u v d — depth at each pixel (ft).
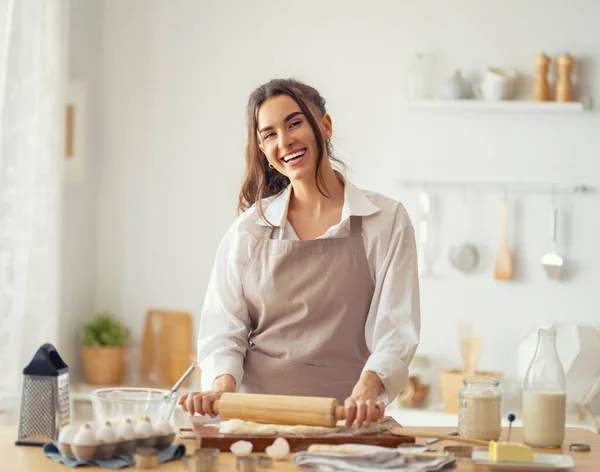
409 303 6.88
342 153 14.39
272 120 7.00
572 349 13.08
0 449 5.62
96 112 14.76
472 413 5.91
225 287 7.38
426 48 14.28
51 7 12.45
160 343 14.64
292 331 7.12
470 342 13.76
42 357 5.77
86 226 14.58
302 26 14.51
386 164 14.34
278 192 7.62
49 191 12.48
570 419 13.10
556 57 14.08
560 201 14.08
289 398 5.78
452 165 14.24
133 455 5.21
